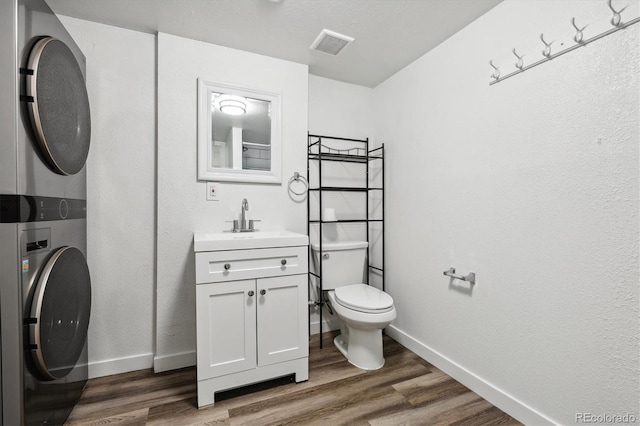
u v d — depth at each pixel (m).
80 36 1.65
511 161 1.41
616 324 1.05
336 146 2.44
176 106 1.81
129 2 1.50
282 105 2.08
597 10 1.09
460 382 1.68
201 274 1.46
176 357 1.81
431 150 1.92
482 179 1.56
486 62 1.54
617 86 1.04
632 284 1.01
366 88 2.56
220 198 1.93
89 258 1.69
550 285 1.26
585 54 1.13
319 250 2.16
